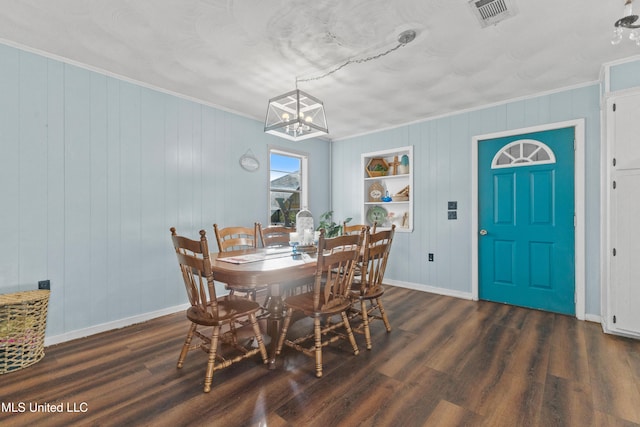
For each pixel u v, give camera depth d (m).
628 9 1.48
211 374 1.76
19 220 2.23
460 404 1.62
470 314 3.05
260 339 2.02
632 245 2.38
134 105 2.84
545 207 3.15
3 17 1.91
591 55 2.39
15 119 2.21
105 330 2.64
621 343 2.35
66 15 1.89
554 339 2.44
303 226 4.05
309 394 1.71
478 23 1.98
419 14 1.89
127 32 2.08
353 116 3.87
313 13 1.88
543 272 3.16
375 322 2.85
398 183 4.50
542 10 1.85
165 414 1.54
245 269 1.87
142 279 2.89
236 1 1.77
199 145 3.33
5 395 1.70
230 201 3.62
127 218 2.79
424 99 3.30
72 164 2.47
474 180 3.55
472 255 3.58
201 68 2.61
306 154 4.62
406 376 1.90
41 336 2.11
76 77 2.49
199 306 1.90
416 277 4.07
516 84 2.93
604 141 2.67
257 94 3.17
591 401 1.64
